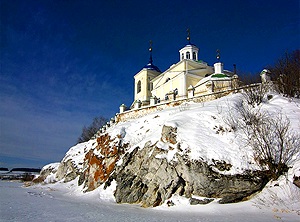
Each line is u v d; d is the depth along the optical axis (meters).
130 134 26.67
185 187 16.64
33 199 21.78
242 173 15.43
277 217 11.93
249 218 12.15
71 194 26.67
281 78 23.41
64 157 39.28
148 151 20.16
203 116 19.70
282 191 14.12
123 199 19.86
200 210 14.77
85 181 27.53
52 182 37.31
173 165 17.48
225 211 14.00
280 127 16.14
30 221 12.39
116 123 34.06
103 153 26.69
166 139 19.23
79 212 15.12
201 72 43.28
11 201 19.73
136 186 19.67
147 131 25.75
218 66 35.16
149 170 19.05
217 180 15.55
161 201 17.34
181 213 14.40
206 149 16.97
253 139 16.80
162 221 12.26
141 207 17.56
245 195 15.16
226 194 15.30
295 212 12.36
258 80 32.12
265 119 17.64
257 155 15.93
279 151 15.73
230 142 17.20
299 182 13.91
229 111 19.44
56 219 12.96
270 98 21.80
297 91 22.36
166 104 29.12
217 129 18.33
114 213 14.81
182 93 40.62
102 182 24.83
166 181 17.39
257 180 15.16
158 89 48.41
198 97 26.80
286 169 15.07
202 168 16.17
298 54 28.92
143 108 31.22
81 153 36.47
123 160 22.06
